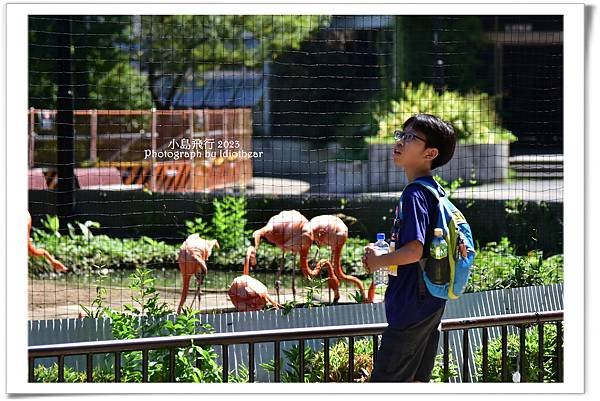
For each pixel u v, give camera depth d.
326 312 7.70
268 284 12.00
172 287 11.71
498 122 22.16
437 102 19.70
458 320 5.15
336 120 22.80
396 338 4.73
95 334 7.09
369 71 23.30
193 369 6.12
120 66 19.66
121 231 15.71
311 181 19.17
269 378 7.08
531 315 5.34
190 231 13.77
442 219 4.68
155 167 18.75
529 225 13.04
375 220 15.24
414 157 4.89
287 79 22.98
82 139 19.00
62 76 14.50
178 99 20.73
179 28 20.25
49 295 10.99
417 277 4.70
